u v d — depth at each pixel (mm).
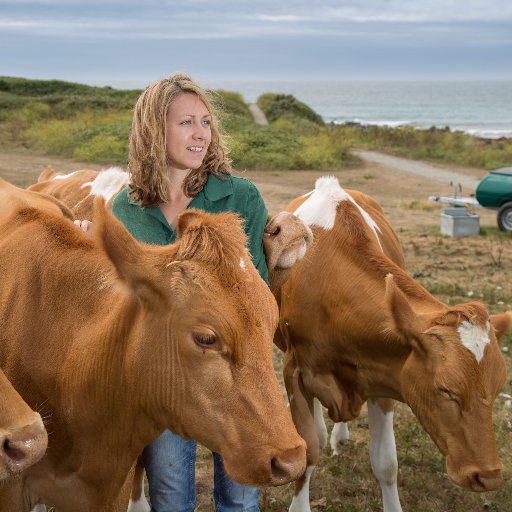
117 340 2664
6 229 3383
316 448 4457
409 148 31766
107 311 2789
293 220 3426
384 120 119125
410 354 3834
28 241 3176
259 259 3354
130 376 2617
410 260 11539
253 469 2361
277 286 3535
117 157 24422
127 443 2818
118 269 2484
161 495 3447
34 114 35594
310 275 4395
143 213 3273
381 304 4035
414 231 14266
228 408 2393
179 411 2494
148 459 3434
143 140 3164
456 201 16062
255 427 2367
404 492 5004
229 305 2365
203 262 2396
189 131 3162
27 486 3084
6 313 3096
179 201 3307
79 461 2924
